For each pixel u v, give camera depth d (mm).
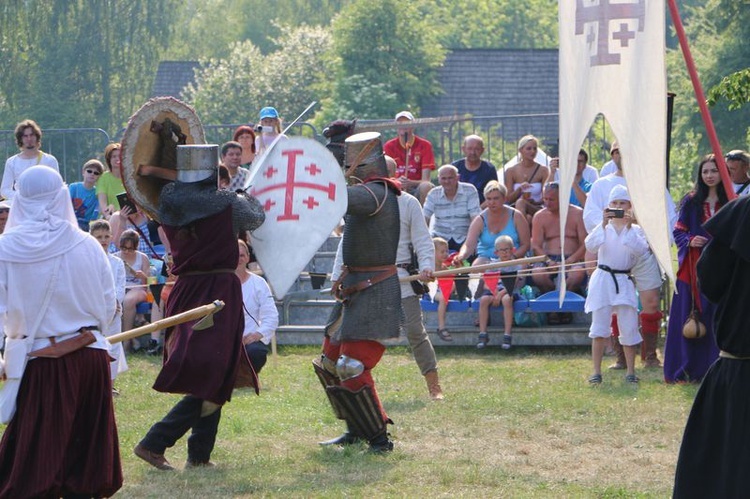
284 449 11445
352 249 10914
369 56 60094
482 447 11523
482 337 18281
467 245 18438
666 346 15234
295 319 19969
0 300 8398
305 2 106125
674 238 15211
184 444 11773
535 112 62375
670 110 15625
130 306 18094
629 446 11609
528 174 19969
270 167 10562
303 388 15109
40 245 8453
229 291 10148
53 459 8328
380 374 16078
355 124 11352
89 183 19438
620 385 15016
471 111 61906
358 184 10797
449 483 10008
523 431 12219
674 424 12570
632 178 9594
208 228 10078
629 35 9547
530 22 101375
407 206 12766
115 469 8641
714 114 52500
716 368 7832
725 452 7641
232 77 68750
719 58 53312
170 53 96125
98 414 8570
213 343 10023
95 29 76438
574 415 13125
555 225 18391
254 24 106438
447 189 19062
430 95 62188
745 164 14852
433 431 12305
